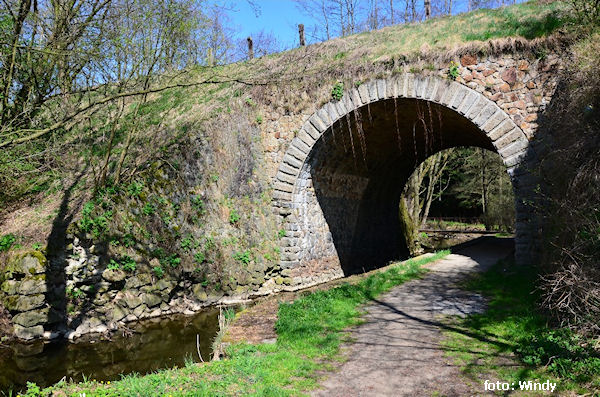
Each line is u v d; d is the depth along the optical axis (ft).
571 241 22.88
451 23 42.52
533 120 34.17
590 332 18.94
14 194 40.91
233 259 42.73
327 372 19.24
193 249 40.65
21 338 31.35
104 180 37.63
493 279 34.96
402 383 17.85
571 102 27.02
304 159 45.27
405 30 45.50
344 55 45.14
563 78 31.17
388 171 64.54
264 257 44.60
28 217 37.01
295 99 45.60
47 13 32.83
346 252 57.06
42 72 34.01
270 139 46.93
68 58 31.65
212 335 32.40
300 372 19.16
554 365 17.40
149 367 26.50
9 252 33.63
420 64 39.06
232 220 43.39
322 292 34.94
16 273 32.37
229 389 17.28
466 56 37.09
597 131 22.99
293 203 46.01
